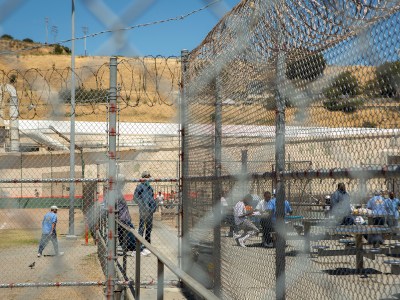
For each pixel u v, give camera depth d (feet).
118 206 29.17
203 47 22.63
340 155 10.93
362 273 11.28
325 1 11.17
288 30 13.52
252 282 17.20
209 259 22.75
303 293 13.15
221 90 20.57
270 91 15.12
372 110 9.72
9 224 66.18
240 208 18.04
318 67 11.87
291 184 13.94
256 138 16.53
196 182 24.70
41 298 27.50
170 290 25.90
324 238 12.37
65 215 73.20
